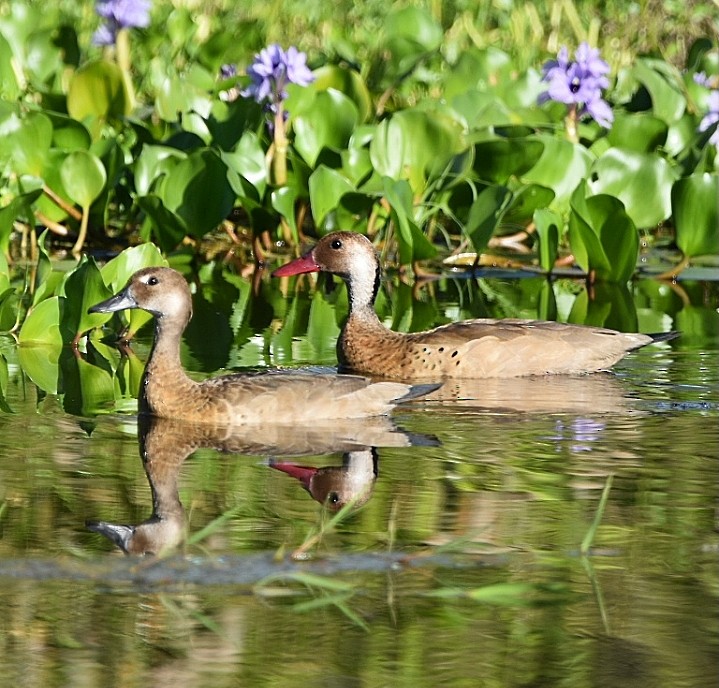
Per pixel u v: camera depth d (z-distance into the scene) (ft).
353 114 68.39
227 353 49.85
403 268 65.57
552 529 31.37
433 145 65.51
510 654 25.41
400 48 80.74
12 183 63.77
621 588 28.22
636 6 97.60
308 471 35.78
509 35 94.48
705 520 31.99
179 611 27.02
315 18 94.38
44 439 38.65
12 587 27.94
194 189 63.16
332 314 57.21
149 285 41.93
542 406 43.32
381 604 27.43
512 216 66.85
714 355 50.78
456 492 33.99
